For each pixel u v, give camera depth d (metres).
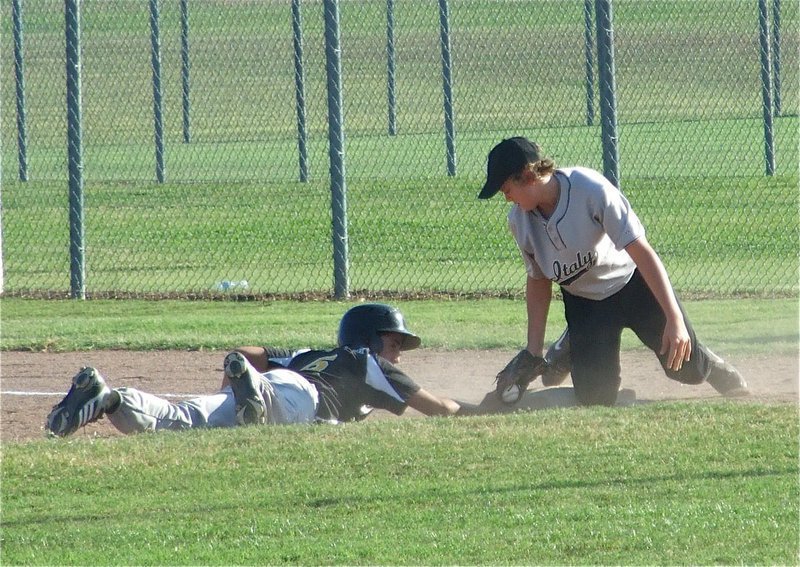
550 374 28.41
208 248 56.44
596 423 23.80
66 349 35.72
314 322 38.47
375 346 26.91
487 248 54.12
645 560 17.00
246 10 111.00
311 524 18.84
